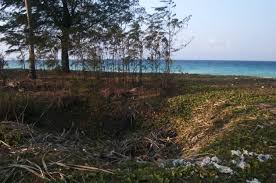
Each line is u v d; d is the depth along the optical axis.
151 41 19.59
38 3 25.34
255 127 11.32
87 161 9.26
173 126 14.93
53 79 21.44
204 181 7.81
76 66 21.48
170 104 16.44
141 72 20.03
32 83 20.20
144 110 16.42
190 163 8.80
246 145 9.87
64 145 11.41
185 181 7.80
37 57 23.00
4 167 8.72
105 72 20.69
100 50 20.50
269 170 8.37
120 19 25.97
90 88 19.08
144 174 8.07
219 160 8.84
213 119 13.58
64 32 22.72
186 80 22.39
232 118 12.98
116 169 8.53
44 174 8.21
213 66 84.88
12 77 22.28
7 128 12.03
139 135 14.84
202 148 10.72
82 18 24.98
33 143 10.91
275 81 22.78
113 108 16.86
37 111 16.11
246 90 17.94
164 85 19.08
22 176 8.38
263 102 14.60
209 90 18.33
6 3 25.19
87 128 15.91
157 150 12.73
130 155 12.27
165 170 8.24
